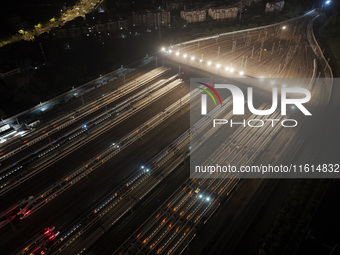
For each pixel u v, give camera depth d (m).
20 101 182.25
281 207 112.12
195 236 104.44
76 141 147.25
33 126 160.38
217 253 99.25
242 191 119.81
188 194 115.81
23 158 139.25
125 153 141.75
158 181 122.88
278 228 103.88
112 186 125.06
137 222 110.81
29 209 115.25
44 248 102.19
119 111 171.50
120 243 104.06
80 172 130.75
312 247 98.38
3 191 124.00
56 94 189.25
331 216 108.19
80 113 169.25
